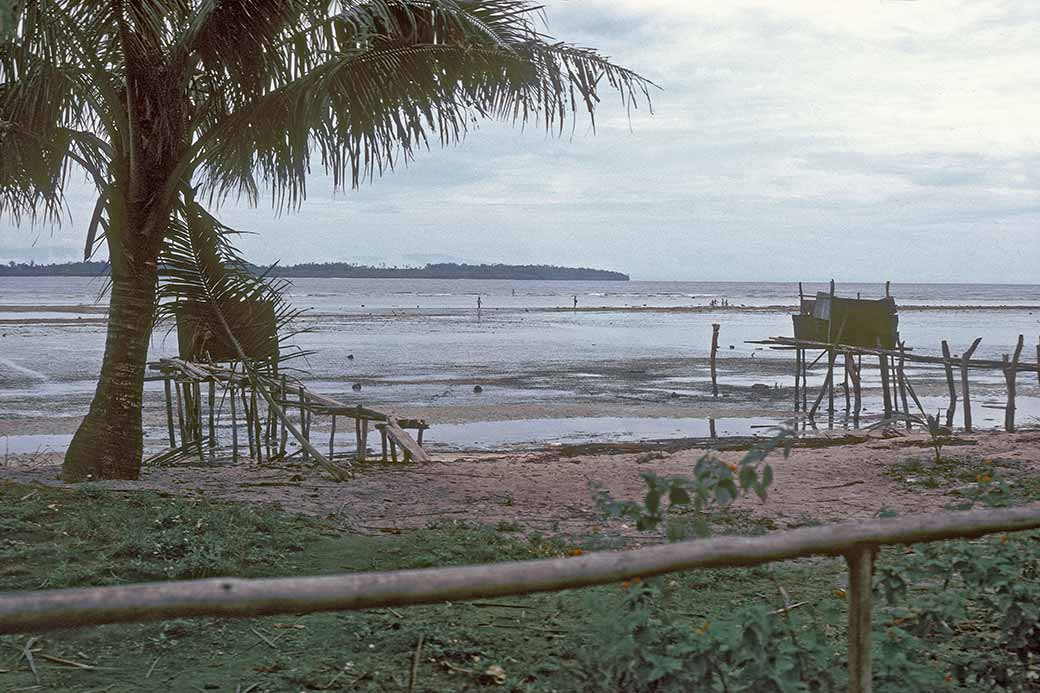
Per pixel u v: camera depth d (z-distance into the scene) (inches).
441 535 289.4
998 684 149.7
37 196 431.5
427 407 1085.8
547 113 417.7
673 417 1037.2
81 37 387.2
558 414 1045.2
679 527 132.3
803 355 1120.8
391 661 173.5
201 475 452.1
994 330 3137.3
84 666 169.6
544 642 180.5
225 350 500.7
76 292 7765.8
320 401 598.2
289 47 407.5
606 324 3339.1
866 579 96.6
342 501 381.1
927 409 1127.0
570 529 325.7
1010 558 161.6
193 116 431.5
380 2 372.8
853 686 97.0
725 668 138.2
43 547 246.4
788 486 423.2
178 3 395.2
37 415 994.1
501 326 3095.5
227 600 62.9
